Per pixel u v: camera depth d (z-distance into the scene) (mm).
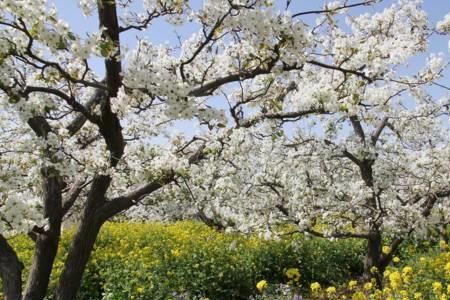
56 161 4109
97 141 5848
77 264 4746
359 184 8250
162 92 3154
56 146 4020
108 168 4488
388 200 8273
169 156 4613
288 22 3338
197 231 13984
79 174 4734
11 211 3061
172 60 4605
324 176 9234
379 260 8320
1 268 4652
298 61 3621
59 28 2875
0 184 3129
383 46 4504
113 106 3799
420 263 8812
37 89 3598
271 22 3297
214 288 8539
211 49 4664
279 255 10406
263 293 8602
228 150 5512
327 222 8305
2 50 3006
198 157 5281
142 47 4145
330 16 3930
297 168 8727
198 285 8375
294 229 8742
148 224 15234
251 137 5781
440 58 5477
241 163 7113
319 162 9062
